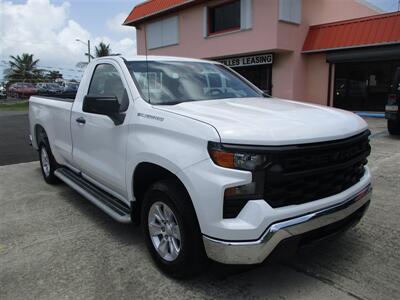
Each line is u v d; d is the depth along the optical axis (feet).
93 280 10.52
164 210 10.50
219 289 10.02
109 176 12.80
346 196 9.98
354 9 70.38
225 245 8.63
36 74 207.82
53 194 18.48
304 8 56.65
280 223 8.62
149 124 10.61
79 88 15.53
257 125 8.92
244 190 8.50
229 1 60.64
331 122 9.89
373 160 24.36
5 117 65.67
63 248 12.52
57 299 9.70
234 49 60.49
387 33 48.55
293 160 8.68
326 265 11.12
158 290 10.00
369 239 12.73
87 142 14.17
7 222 14.90
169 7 68.74
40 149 20.68
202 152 8.86
